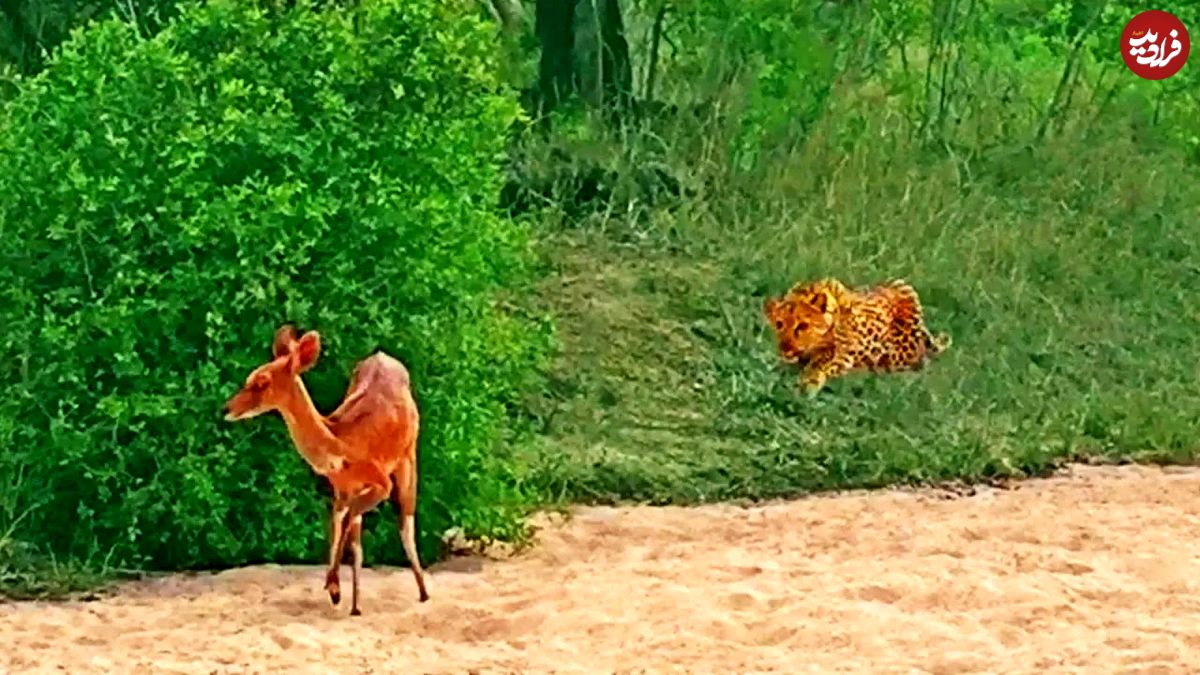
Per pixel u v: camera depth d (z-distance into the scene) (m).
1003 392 12.86
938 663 6.88
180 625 7.61
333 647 7.14
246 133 9.02
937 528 9.80
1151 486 11.13
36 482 8.84
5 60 14.99
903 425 12.25
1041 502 10.70
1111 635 7.29
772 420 12.41
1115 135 17.31
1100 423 12.43
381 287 9.12
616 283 14.16
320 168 9.12
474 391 9.39
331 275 8.98
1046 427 12.27
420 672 6.81
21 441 8.84
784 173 15.71
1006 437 11.99
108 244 8.94
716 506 10.95
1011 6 17.69
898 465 11.54
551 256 14.44
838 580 8.35
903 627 7.46
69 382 8.82
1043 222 15.62
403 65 9.41
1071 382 13.43
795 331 12.48
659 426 12.38
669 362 13.23
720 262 14.54
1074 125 17.23
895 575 8.45
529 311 13.55
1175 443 12.13
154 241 8.96
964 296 14.30
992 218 15.78
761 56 16.41
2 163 9.09
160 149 9.03
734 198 15.50
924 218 15.39
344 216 9.05
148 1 14.91
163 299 8.87
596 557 9.34
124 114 9.10
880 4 16.80
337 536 7.82
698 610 7.76
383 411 7.78
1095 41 17.75
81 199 8.89
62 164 8.97
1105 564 8.79
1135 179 16.58
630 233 14.88
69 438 8.68
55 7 15.27
